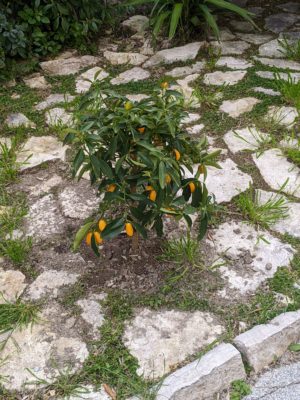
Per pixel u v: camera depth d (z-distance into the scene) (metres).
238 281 1.63
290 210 1.89
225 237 1.79
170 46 3.03
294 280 1.63
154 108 1.41
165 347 1.44
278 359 1.47
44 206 1.94
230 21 3.34
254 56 2.93
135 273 1.66
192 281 1.63
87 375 1.38
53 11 2.89
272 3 3.58
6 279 1.65
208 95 2.58
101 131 1.38
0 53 2.67
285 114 2.42
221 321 1.51
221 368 1.38
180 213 1.50
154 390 1.33
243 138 2.27
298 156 2.13
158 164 1.38
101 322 1.51
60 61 2.94
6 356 1.43
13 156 2.20
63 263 1.70
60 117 2.46
